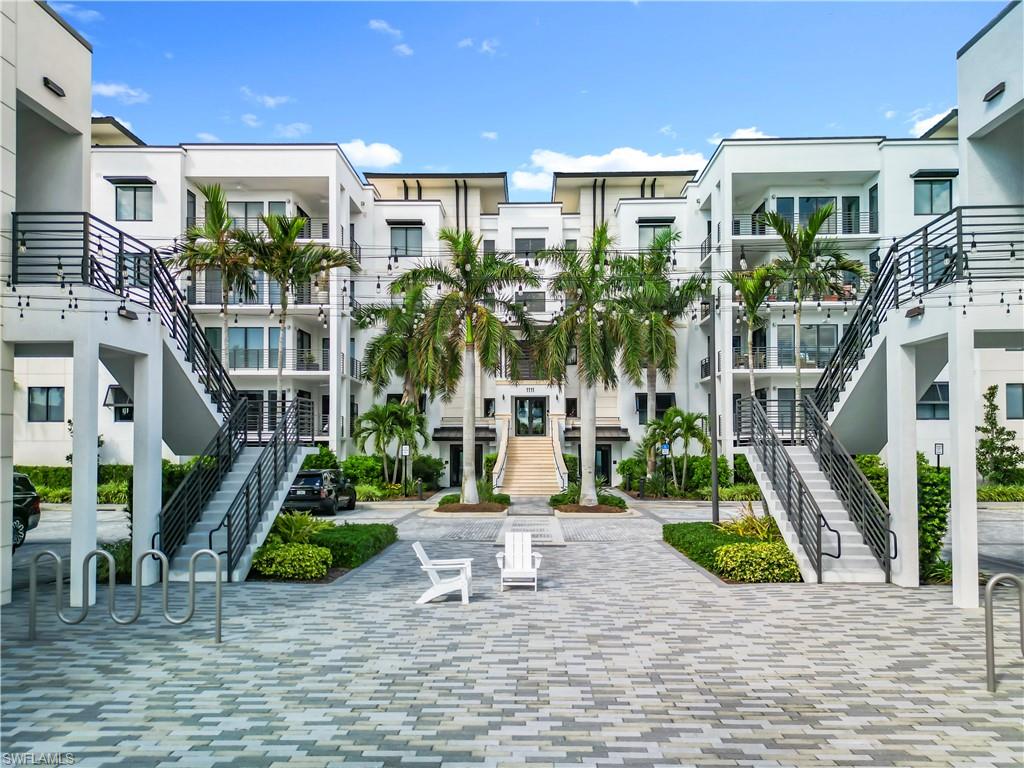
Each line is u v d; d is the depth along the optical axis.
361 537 14.89
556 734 5.74
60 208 12.88
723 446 34.06
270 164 35.41
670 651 8.12
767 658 7.86
